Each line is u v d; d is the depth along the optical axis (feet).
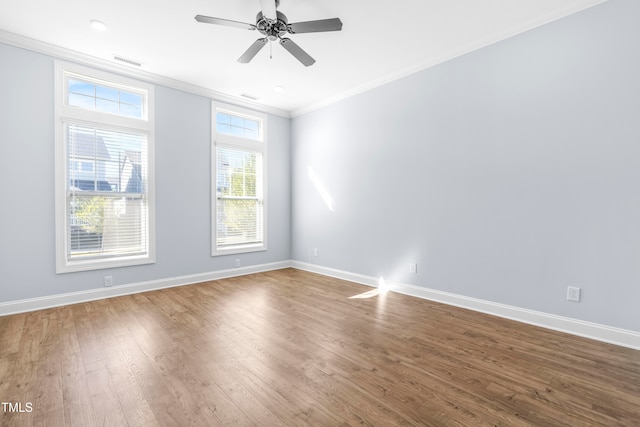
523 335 8.42
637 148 7.52
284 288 13.35
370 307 10.83
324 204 15.96
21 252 10.05
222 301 11.46
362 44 10.34
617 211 7.81
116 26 9.32
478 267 10.36
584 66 8.20
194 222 14.12
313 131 16.48
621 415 5.21
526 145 9.23
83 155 11.25
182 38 10.00
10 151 9.86
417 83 11.87
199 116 14.20
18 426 4.88
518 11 8.59
